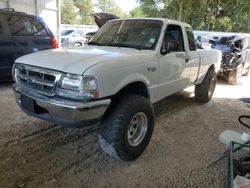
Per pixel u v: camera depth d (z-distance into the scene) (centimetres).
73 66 265
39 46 634
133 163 311
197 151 347
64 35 1788
